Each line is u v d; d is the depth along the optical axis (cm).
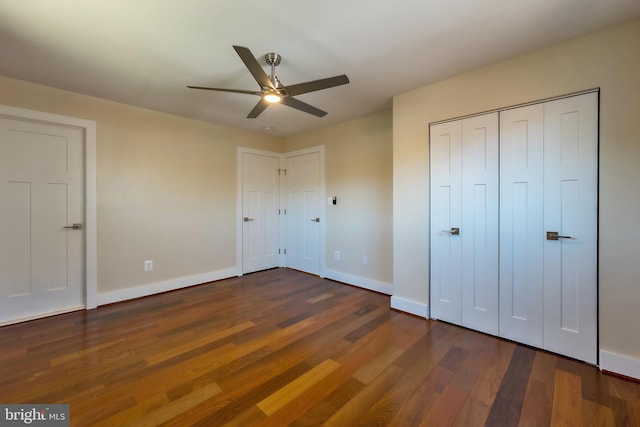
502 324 234
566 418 149
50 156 281
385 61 227
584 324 199
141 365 196
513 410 155
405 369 193
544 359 204
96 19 174
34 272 274
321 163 427
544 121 211
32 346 221
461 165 251
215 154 402
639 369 178
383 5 163
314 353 213
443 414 153
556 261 209
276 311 295
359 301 326
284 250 489
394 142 295
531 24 182
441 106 262
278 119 382
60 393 167
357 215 384
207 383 177
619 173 184
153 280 345
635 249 180
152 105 324
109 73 245
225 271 416
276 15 172
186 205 373
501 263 234
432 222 271
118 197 317
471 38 197
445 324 263
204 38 195
